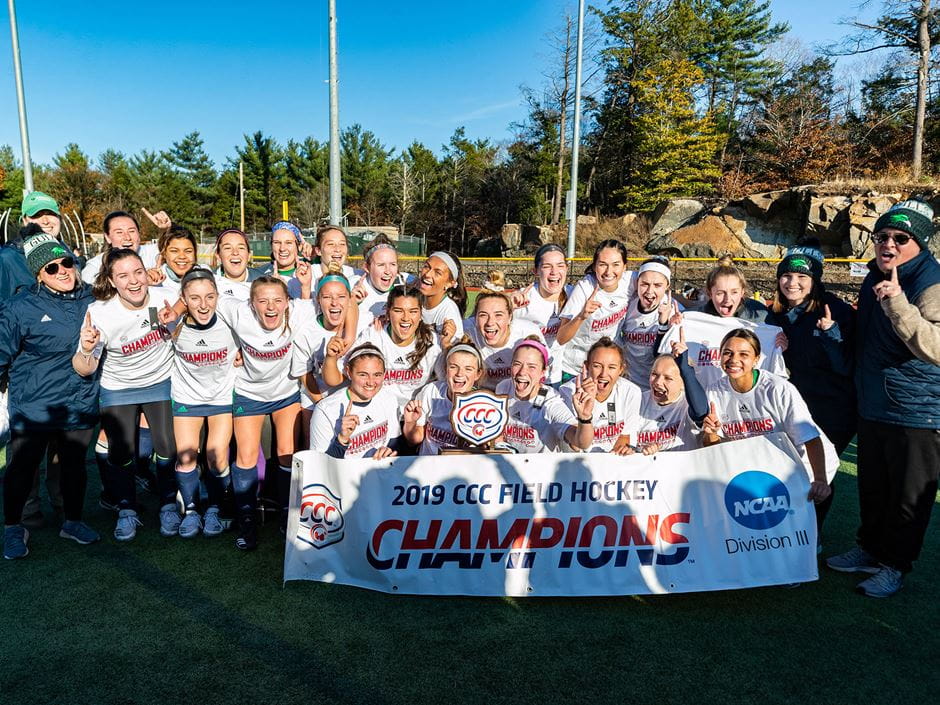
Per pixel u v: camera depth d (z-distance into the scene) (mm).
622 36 36531
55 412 3750
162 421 4199
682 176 31844
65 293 3775
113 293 3883
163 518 4168
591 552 3461
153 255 5535
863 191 19359
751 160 33094
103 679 2660
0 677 2670
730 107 42156
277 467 4406
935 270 3275
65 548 3926
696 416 3797
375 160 61500
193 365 3973
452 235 52000
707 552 3486
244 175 59094
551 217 42812
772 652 2934
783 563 3484
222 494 4277
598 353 3766
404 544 3443
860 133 28625
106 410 4059
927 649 2979
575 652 2904
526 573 3424
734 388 3820
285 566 3414
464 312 4746
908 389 3357
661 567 3453
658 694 2617
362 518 3453
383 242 4754
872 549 3750
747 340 3639
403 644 2941
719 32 40688
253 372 4008
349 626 3088
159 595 3363
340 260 5211
